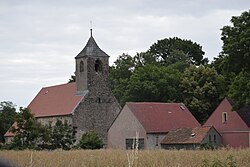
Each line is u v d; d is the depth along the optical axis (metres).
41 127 97.19
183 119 110.38
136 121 106.88
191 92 130.12
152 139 104.62
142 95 132.75
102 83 124.50
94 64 124.25
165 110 111.25
